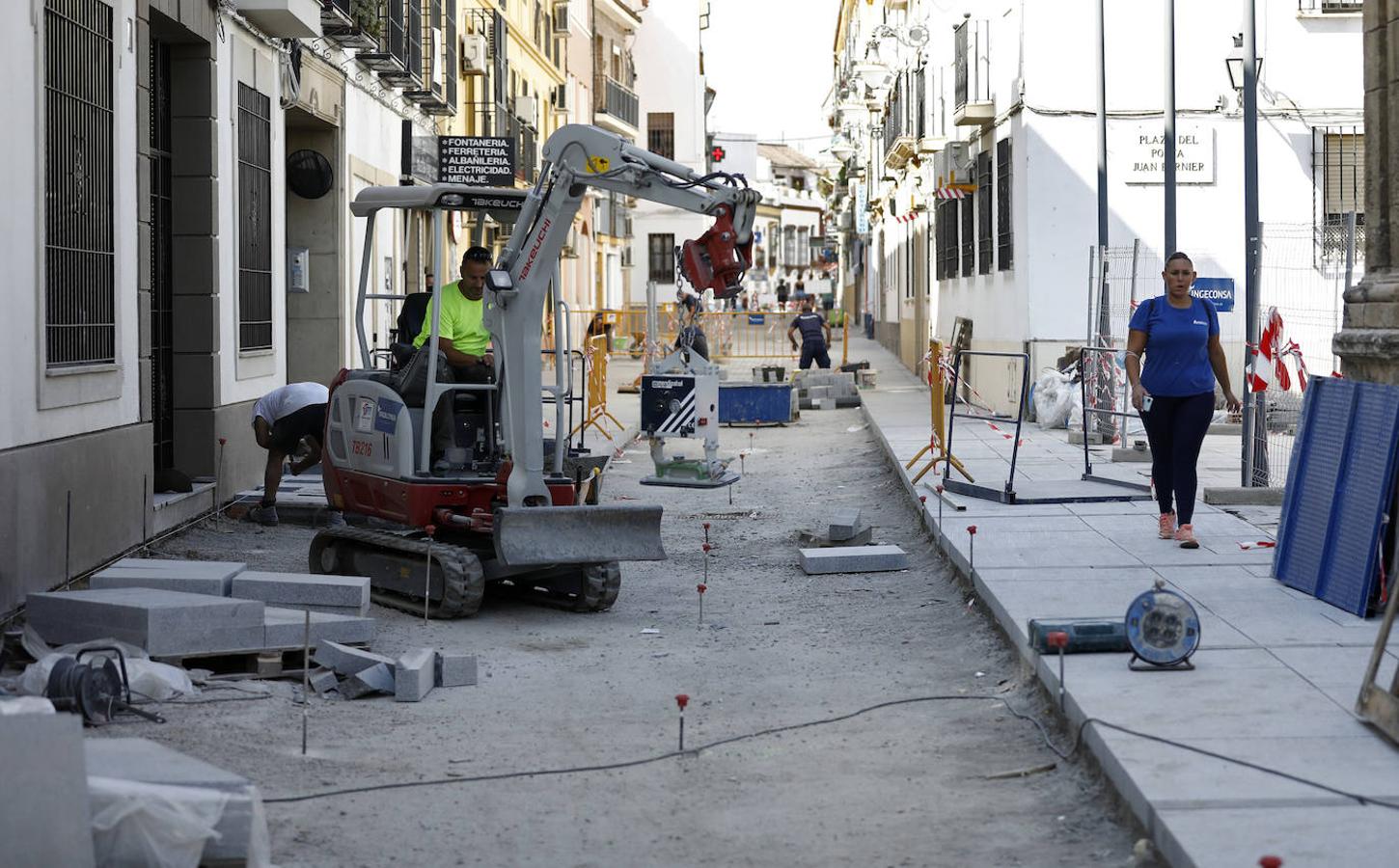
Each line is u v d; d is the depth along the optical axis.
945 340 32.12
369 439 11.01
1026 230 21.88
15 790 4.40
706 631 9.84
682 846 5.56
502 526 9.88
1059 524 11.98
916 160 36.19
